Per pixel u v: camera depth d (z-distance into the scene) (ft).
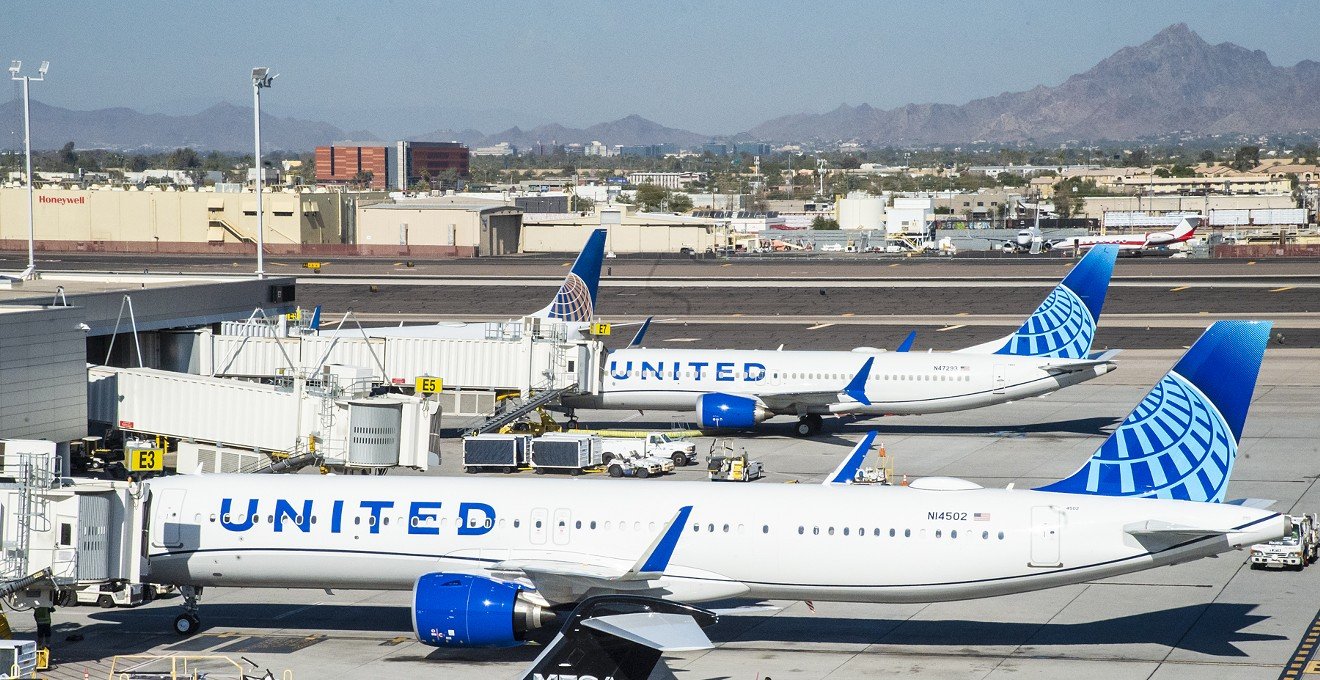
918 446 376.48
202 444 307.37
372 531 202.49
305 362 368.07
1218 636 204.44
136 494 202.28
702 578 197.06
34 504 195.42
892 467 338.95
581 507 200.54
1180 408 192.34
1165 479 193.06
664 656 195.31
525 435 348.38
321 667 191.52
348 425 293.02
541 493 203.51
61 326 290.15
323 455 294.05
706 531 196.65
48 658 188.24
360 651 200.03
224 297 380.58
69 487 199.00
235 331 370.53
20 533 195.00
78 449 307.99
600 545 198.18
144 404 307.99
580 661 138.31
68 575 194.59
